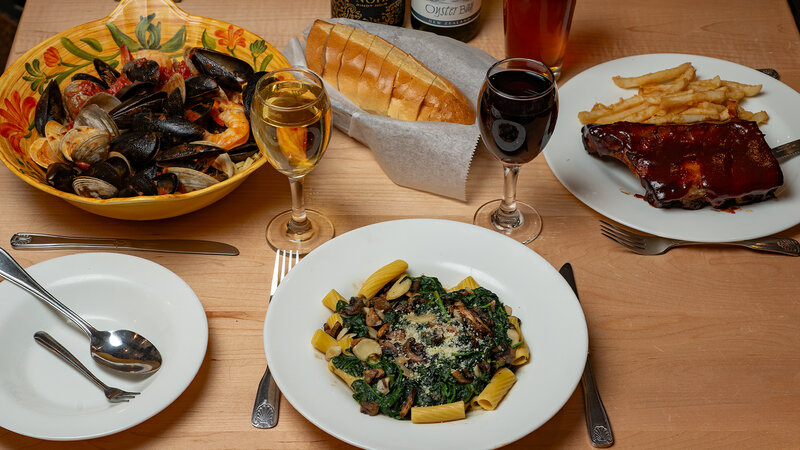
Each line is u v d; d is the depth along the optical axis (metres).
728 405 0.98
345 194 1.17
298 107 0.97
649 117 1.19
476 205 1.16
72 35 1.23
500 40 1.37
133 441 0.95
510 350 0.96
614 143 1.14
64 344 1.00
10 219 1.13
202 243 1.11
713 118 1.18
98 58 1.25
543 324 1.00
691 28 1.39
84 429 0.91
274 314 0.99
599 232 1.13
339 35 1.23
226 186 1.07
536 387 0.94
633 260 1.11
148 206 1.05
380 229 1.07
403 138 1.14
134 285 1.03
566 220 1.15
